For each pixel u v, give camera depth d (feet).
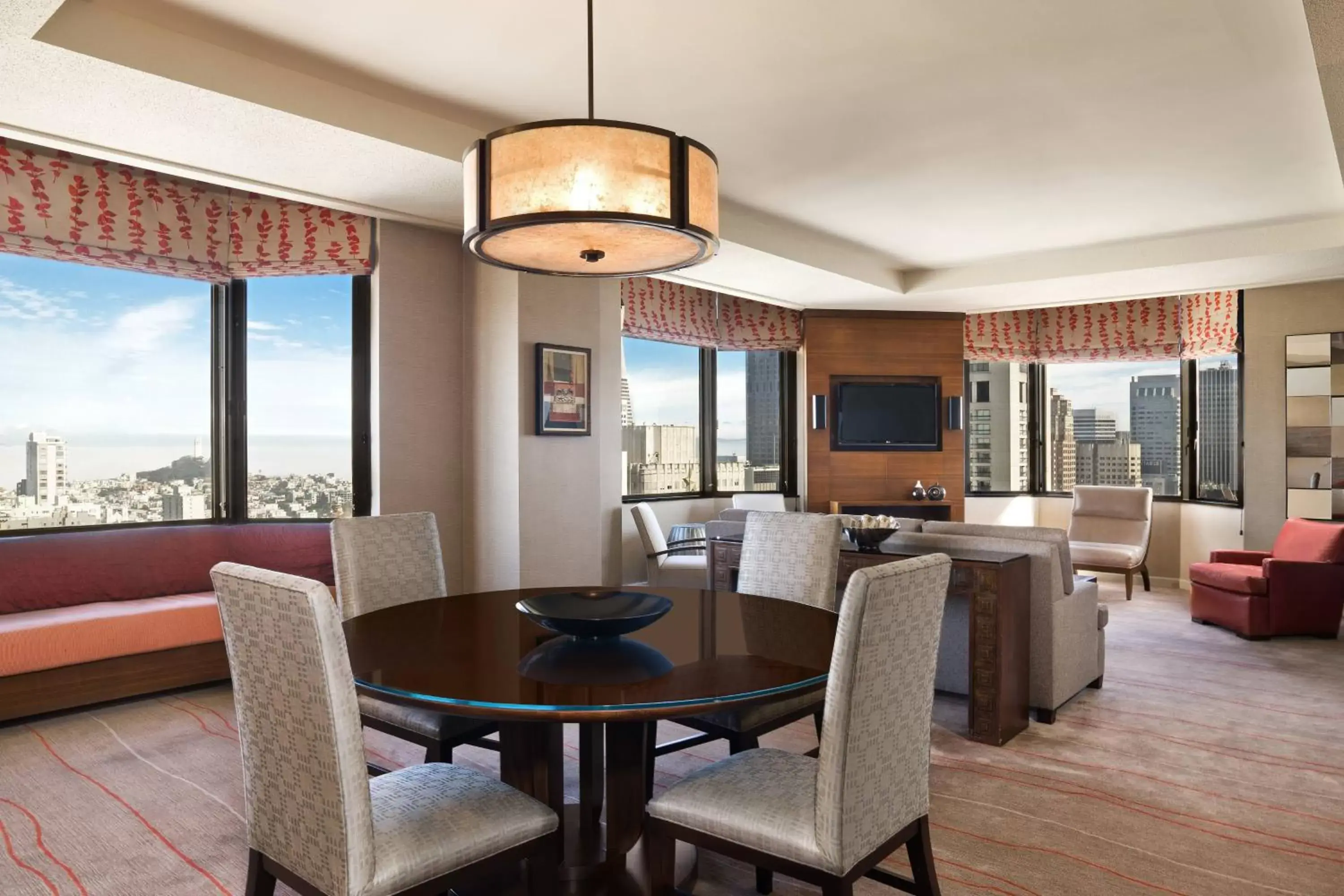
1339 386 20.62
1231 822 8.79
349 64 10.13
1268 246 17.88
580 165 6.01
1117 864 7.86
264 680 5.36
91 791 9.43
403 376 15.61
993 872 7.70
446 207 14.33
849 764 5.39
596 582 16.92
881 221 17.48
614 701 5.62
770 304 24.89
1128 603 21.52
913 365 25.52
